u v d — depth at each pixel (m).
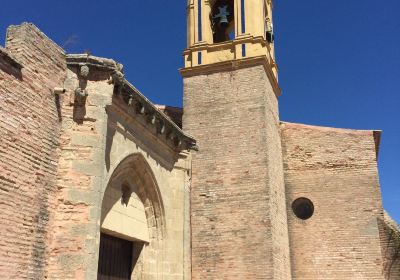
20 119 9.84
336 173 24.02
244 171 20.58
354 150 24.17
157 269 14.86
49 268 10.22
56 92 10.99
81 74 11.56
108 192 13.03
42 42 10.77
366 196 23.30
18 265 9.34
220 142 21.42
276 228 20.41
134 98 13.34
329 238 23.00
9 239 9.19
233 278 19.19
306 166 24.41
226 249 19.67
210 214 20.42
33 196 9.98
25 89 10.09
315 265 22.72
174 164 16.39
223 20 24.89
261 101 21.45
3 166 9.23
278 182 22.39
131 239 14.31
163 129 15.06
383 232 22.41
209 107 22.22
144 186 14.88
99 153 11.30
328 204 23.59
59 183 10.81
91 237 10.60
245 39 22.75
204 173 21.14
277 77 25.52
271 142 21.88
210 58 23.25
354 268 22.25
